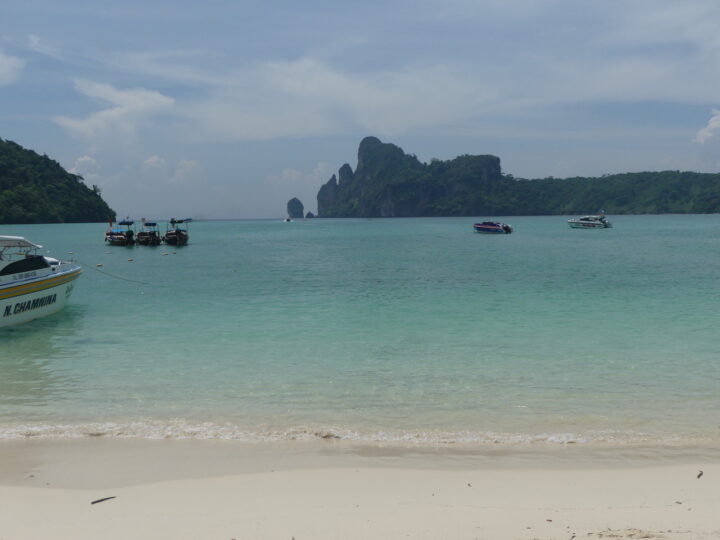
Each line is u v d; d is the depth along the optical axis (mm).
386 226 196375
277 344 16031
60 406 10539
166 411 10242
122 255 60438
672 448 8422
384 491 6863
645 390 11375
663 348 15188
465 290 28719
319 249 71250
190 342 16344
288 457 8109
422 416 9906
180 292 28844
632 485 7039
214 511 6266
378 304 24000
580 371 12875
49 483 7223
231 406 10508
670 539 5328
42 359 14289
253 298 26312
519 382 12000
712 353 14547
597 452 8273
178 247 75812
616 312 21375
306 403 10656
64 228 158625
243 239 104188
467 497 6656
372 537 5488
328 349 15328
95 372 12992
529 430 9211
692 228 133625
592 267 41531
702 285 30031
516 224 179375
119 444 8648
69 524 5965
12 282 18906
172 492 6891
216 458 8078
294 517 6039
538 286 30125
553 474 7430
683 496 6645
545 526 5715
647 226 149000
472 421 9648
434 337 16922
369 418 9820
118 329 18500
